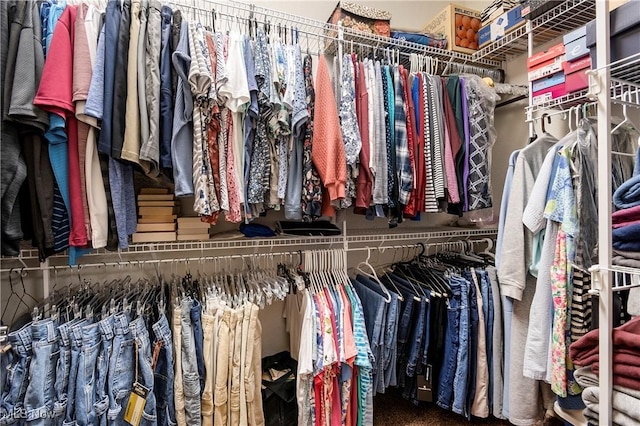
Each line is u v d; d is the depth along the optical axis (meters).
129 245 1.28
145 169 1.10
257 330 1.29
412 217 1.58
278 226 1.73
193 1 1.37
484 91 1.70
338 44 1.53
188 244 1.40
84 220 1.04
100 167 1.07
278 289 1.38
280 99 1.30
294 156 1.38
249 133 1.28
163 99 1.12
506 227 1.40
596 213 1.16
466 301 1.52
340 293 1.49
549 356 1.23
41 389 0.95
